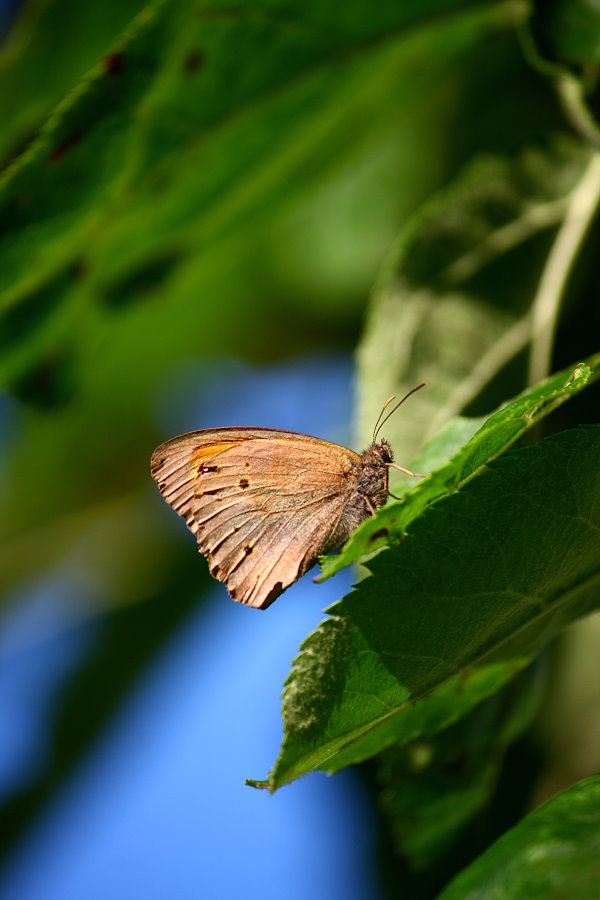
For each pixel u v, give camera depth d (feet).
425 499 2.16
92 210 2.23
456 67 2.29
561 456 2.16
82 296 2.27
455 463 2.16
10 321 2.27
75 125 2.21
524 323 2.27
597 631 2.27
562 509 2.16
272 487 2.33
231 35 2.21
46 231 2.23
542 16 2.23
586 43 2.23
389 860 2.29
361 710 2.16
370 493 2.32
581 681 2.27
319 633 2.16
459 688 2.19
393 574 2.16
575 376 2.16
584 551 2.17
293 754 2.15
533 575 2.16
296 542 2.33
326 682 2.16
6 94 2.24
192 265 2.31
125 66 2.21
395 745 2.19
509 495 2.16
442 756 2.24
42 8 2.23
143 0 2.23
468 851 2.26
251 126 2.24
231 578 2.33
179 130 2.23
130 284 2.29
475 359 2.27
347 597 2.16
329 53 2.24
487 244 2.27
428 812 2.25
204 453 2.32
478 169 2.28
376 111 2.28
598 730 2.26
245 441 2.32
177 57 2.21
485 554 2.16
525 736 2.27
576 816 2.07
